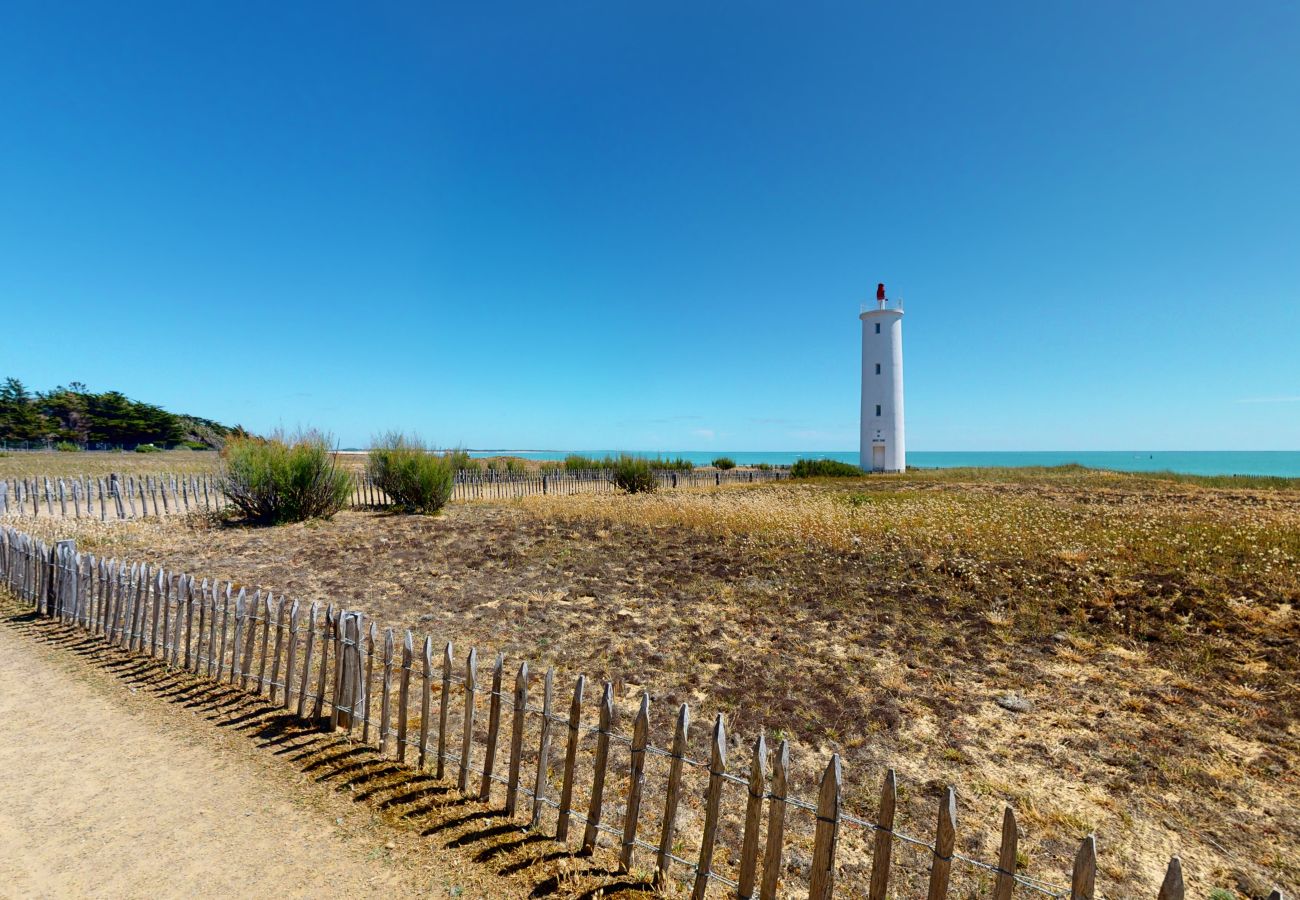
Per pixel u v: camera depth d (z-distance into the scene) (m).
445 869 3.30
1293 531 11.79
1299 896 3.24
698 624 7.52
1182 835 3.73
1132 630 7.02
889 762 4.53
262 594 5.57
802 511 15.27
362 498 19.58
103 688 5.57
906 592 8.63
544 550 11.67
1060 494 22.16
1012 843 2.37
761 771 2.91
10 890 3.08
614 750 4.70
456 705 5.43
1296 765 4.41
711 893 3.21
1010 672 6.08
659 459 29.58
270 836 3.54
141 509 17.64
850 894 3.29
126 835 3.53
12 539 8.46
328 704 5.23
